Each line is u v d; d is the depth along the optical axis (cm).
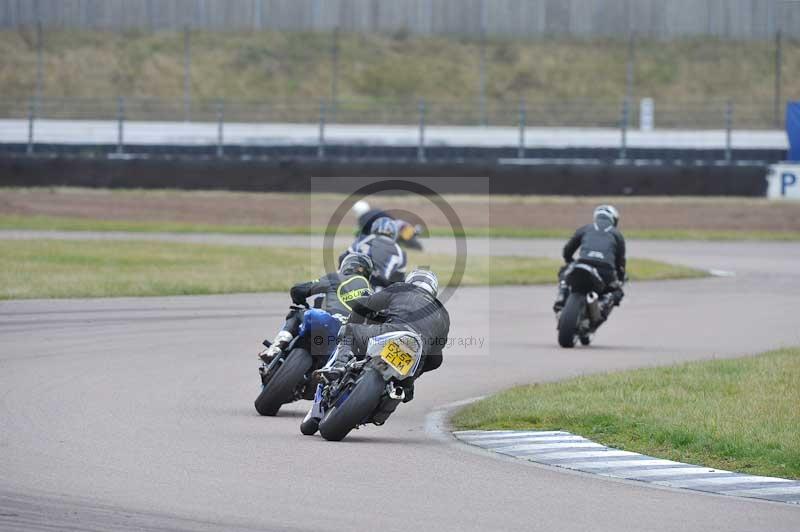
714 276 8488
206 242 10044
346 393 3188
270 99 19538
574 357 4997
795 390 3766
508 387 4266
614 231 5425
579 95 19988
